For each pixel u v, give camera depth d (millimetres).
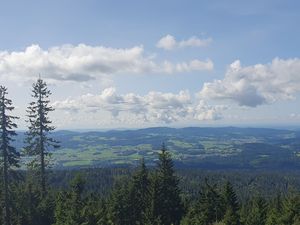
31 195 58844
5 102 53469
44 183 60344
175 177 65438
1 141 53656
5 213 55312
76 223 48312
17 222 56469
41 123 59125
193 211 62250
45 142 59875
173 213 63281
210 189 66188
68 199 51625
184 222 59156
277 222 66562
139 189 64375
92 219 49938
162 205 61688
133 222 62219
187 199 69875
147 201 62156
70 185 51156
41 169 60031
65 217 50875
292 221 65688
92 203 53375
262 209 72062
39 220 57688
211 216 64188
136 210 62812
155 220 58906
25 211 57562
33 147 59250
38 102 59094
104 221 53031
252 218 68875
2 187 56688
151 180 62500
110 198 63500
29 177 60438
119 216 60812
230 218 60781
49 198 59500
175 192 64438
